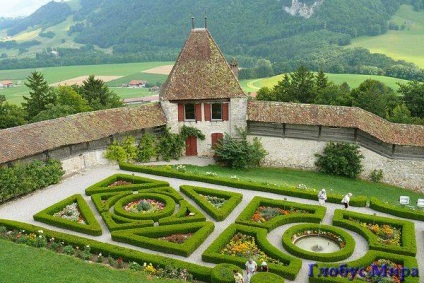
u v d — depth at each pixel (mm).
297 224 30719
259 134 46844
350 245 27641
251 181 38750
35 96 69125
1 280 23078
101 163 43344
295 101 71000
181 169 41906
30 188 35875
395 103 67688
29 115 68250
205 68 46406
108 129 42594
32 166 36688
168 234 29219
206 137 47844
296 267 25016
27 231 29000
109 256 26391
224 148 45219
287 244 27609
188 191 35688
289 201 34062
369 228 30344
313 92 71875
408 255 27031
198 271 24547
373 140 42906
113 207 33344
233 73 47312
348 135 43875
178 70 46562
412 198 39656
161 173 40219
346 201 33656
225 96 45750
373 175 43375
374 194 39906
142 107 46312
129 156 44281
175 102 46406
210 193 35562
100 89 77938
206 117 47094
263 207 33656
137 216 31047
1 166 35312
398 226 30641
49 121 40062
